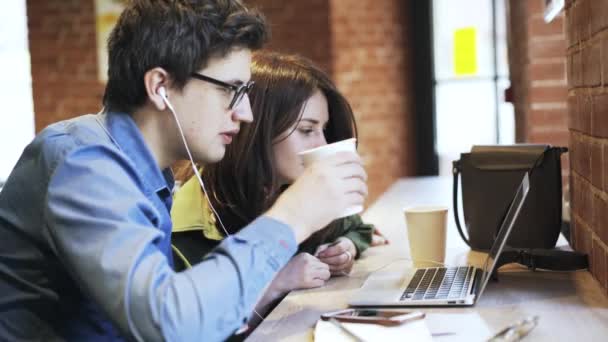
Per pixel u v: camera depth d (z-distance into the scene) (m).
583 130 1.75
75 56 6.33
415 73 6.02
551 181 1.90
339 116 2.02
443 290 1.51
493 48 5.83
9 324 1.29
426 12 5.95
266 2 5.91
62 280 1.29
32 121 6.45
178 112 1.33
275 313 1.46
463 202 2.06
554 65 3.57
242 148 1.85
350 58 5.91
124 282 1.09
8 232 1.28
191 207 1.86
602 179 1.52
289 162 1.88
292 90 1.86
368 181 6.05
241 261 1.17
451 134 5.99
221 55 1.33
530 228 1.92
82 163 1.21
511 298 1.48
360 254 2.01
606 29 1.43
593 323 1.29
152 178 1.34
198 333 1.09
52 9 6.33
